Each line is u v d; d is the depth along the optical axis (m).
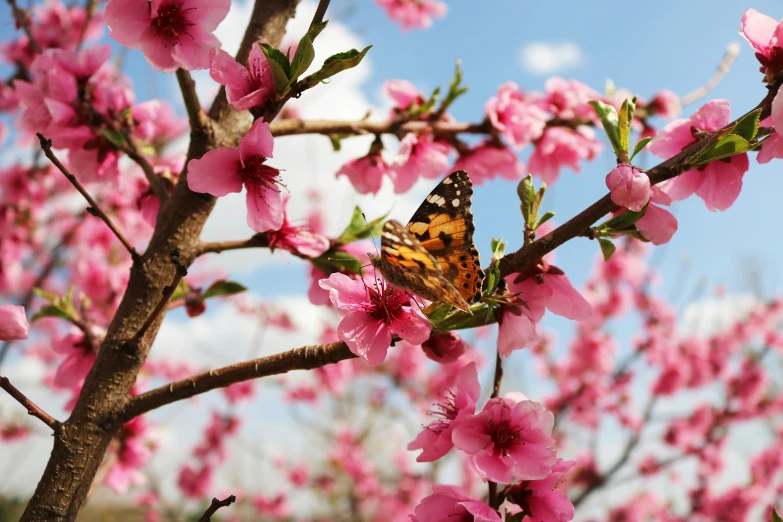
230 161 0.53
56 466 0.52
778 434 1.86
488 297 0.50
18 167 1.09
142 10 0.54
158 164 0.64
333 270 0.58
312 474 1.92
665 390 1.72
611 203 0.50
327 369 1.85
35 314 0.60
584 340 1.73
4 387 0.51
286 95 0.52
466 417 0.51
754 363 1.86
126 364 0.53
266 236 0.57
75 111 0.60
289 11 0.60
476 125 0.67
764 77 0.51
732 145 0.49
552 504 0.51
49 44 1.07
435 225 0.53
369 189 0.66
